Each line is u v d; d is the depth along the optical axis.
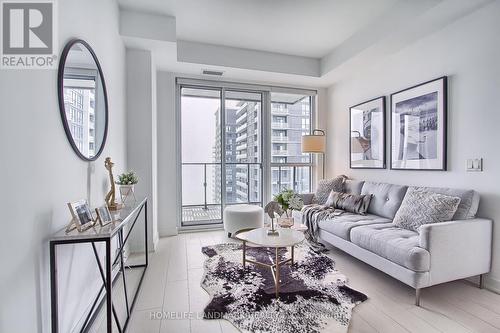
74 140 1.57
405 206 2.54
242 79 4.18
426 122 2.73
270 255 2.90
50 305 1.28
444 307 1.89
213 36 3.34
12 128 1.04
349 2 2.61
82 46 1.70
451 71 2.49
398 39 2.80
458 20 2.42
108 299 1.25
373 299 1.99
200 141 4.23
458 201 2.17
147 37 2.80
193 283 2.27
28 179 1.13
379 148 3.41
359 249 2.47
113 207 1.90
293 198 2.47
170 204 3.81
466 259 2.03
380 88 3.41
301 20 2.95
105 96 2.14
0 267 0.95
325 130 4.72
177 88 3.97
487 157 2.19
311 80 4.25
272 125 4.55
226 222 3.54
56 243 1.24
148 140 3.14
